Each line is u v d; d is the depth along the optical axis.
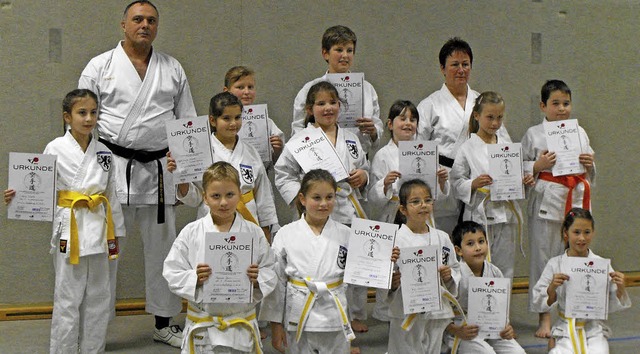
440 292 4.70
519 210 5.89
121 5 6.89
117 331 6.06
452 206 6.04
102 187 4.97
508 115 7.77
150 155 5.58
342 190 5.36
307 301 4.47
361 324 6.00
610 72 8.02
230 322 4.17
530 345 5.62
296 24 7.29
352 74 5.73
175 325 5.76
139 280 6.98
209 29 7.09
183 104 5.79
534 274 6.11
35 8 6.69
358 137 5.82
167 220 5.70
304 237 4.58
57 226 4.88
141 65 5.62
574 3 7.89
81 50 6.81
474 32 7.66
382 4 7.45
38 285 6.79
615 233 8.06
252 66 7.20
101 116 5.54
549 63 7.86
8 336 5.86
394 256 4.52
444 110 6.16
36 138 6.73
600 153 8.02
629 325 6.22
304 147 5.33
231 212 4.25
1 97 6.64
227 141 5.23
